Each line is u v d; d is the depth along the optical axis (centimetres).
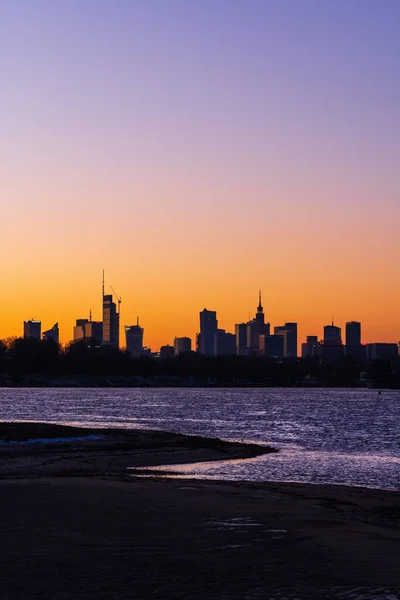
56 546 2500
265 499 3809
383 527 3047
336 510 3609
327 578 2106
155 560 2308
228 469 6288
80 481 4569
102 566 2225
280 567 2230
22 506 3416
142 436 9119
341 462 6994
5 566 2220
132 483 4534
